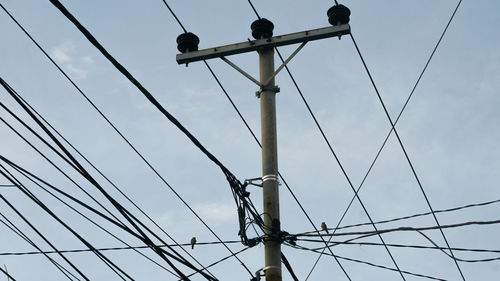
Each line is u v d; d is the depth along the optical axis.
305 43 12.68
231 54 12.86
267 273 11.91
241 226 12.20
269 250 12.05
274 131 12.63
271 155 12.49
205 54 12.80
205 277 12.20
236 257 12.57
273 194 12.30
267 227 12.13
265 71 12.80
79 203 10.84
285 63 12.71
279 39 12.73
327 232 12.64
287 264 12.88
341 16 12.51
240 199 12.28
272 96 12.79
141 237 11.43
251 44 12.79
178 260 11.89
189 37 12.91
